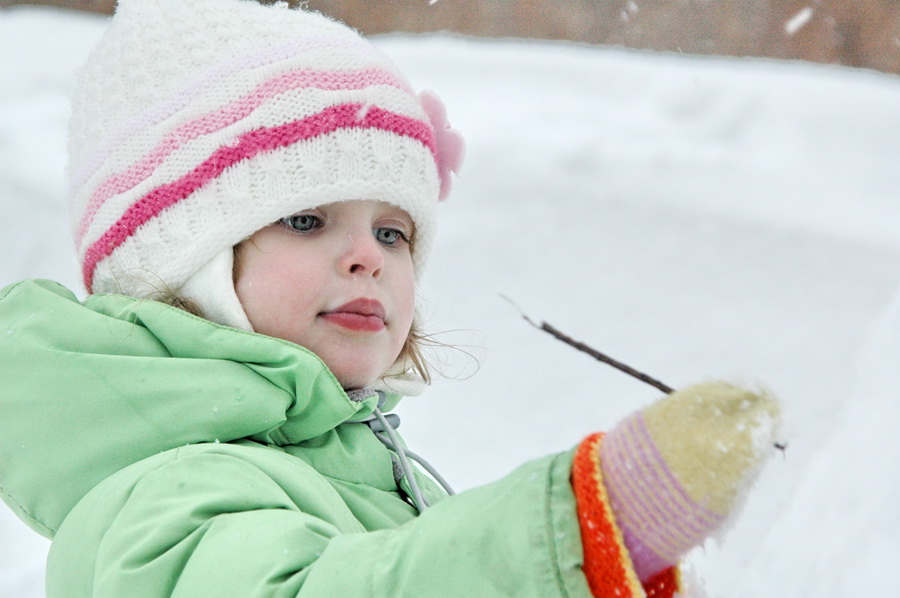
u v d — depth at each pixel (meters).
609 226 4.85
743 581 1.98
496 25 9.57
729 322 4.37
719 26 9.30
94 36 8.05
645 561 1.01
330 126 1.93
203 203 1.88
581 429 3.74
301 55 1.99
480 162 5.29
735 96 6.37
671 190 5.07
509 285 4.51
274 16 2.06
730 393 0.99
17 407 1.68
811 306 4.39
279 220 1.90
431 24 9.59
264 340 1.69
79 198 2.05
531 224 4.83
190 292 1.88
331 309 1.84
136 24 2.05
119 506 1.45
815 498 2.05
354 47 2.06
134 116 1.98
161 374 1.65
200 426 1.62
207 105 1.94
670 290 4.50
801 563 1.90
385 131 1.99
